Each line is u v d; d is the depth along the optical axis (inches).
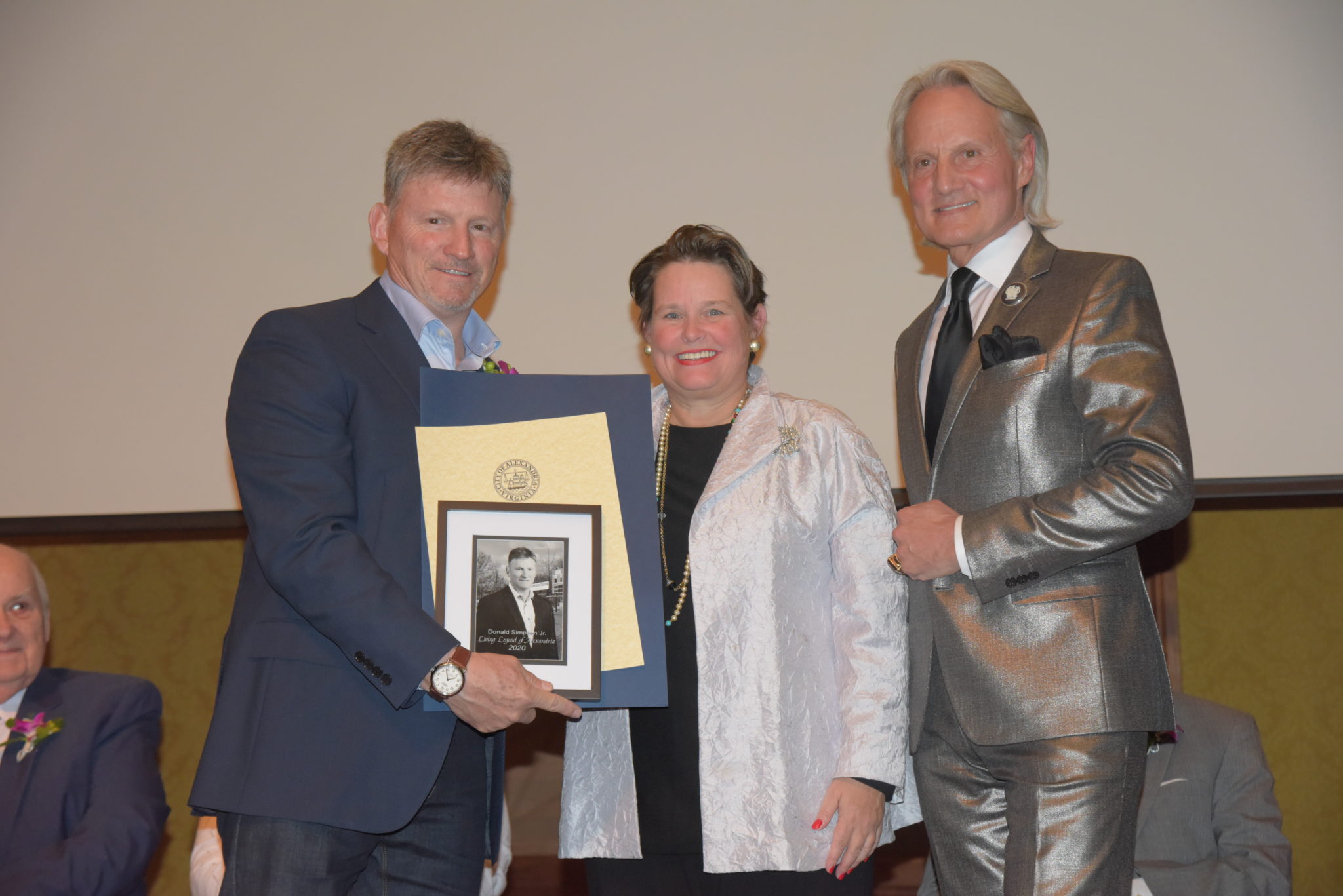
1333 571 151.3
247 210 135.9
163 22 138.7
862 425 124.5
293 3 136.9
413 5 135.1
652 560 69.7
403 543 68.1
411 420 70.7
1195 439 119.9
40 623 100.7
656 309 78.9
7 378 138.0
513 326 130.3
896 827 77.6
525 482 69.6
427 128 78.1
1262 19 121.3
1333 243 118.6
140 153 138.0
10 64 139.9
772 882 71.5
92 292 137.6
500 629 67.2
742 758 71.5
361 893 71.1
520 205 131.4
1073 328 70.2
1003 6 125.3
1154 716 66.7
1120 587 69.1
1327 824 148.3
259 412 68.7
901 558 70.7
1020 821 67.0
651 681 68.0
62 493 136.2
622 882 73.8
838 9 128.4
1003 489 70.4
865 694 72.0
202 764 65.2
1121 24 123.4
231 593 160.7
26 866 88.6
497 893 88.4
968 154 77.7
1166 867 101.5
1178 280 121.0
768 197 128.2
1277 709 151.3
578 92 132.0
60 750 96.0
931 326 82.0
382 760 64.9
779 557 74.4
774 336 126.6
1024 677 67.6
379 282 77.1
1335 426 117.2
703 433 80.0
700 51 130.6
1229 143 121.0
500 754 77.8
